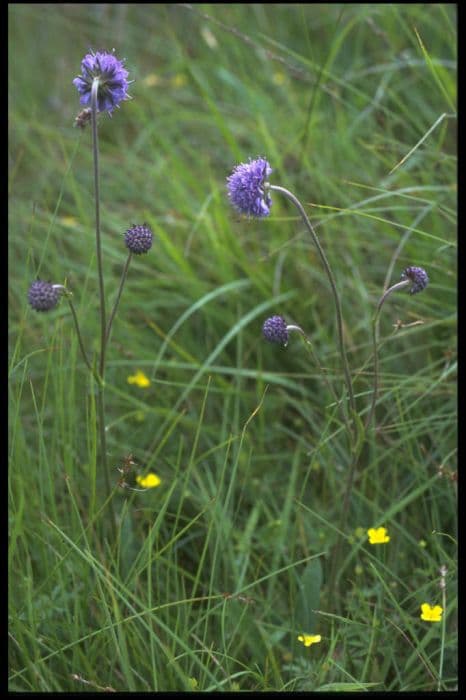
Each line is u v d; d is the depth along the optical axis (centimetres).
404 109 104
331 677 81
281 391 96
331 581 85
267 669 80
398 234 101
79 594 85
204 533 91
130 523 86
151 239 82
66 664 81
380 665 84
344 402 84
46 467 85
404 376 93
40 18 135
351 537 85
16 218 108
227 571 87
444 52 114
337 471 93
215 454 95
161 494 93
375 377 83
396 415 93
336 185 105
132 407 98
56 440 92
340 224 103
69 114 125
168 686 81
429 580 86
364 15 110
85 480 93
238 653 84
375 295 100
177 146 119
